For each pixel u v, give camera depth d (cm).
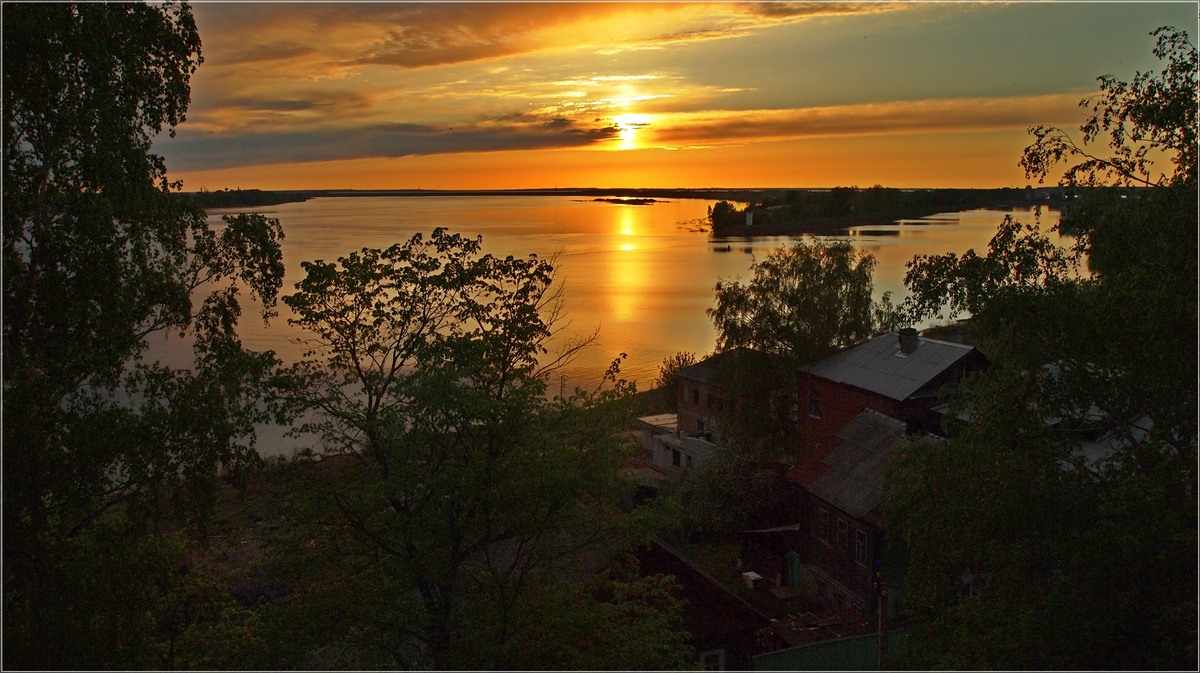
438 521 1538
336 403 1669
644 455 4975
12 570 1293
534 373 1875
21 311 1390
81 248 1435
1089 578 1332
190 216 1652
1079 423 1555
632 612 1775
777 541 3303
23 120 1419
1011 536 1451
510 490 1554
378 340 1750
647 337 7875
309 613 1535
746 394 4153
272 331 6706
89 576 1367
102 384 1522
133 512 1466
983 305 1502
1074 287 1432
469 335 1705
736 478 3475
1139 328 1321
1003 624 1427
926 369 3275
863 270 4391
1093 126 1457
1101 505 1376
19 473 1297
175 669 1549
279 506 1683
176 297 1582
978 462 1477
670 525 1738
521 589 1598
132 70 1482
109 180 1427
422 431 1541
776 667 2047
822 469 2956
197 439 1514
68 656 1280
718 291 4434
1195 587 1282
